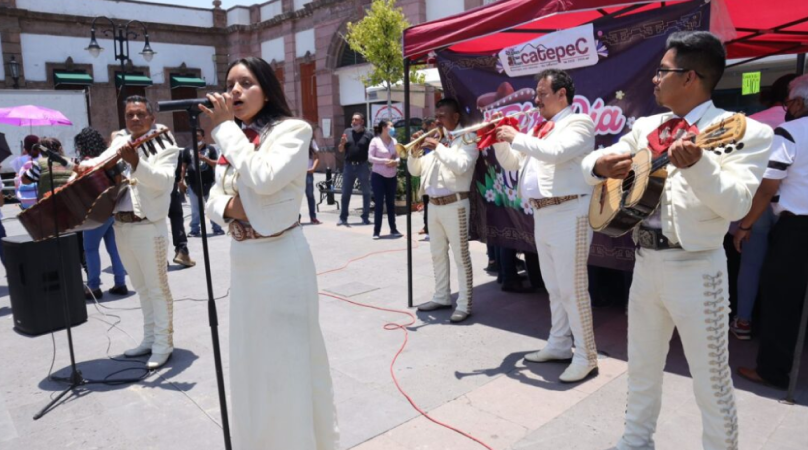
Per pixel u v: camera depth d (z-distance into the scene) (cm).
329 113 2167
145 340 420
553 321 378
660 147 215
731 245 428
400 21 1237
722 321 215
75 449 292
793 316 318
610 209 231
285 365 217
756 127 201
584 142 326
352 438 293
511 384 351
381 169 829
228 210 218
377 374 371
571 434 291
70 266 482
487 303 517
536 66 433
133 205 374
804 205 308
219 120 212
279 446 221
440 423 306
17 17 2130
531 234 472
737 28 517
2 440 302
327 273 648
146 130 380
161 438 302
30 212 364
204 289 593
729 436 220
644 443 253
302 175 218
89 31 2312
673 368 363
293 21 2294
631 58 374
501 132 346
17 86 2147
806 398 316
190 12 2564
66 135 1756
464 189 454
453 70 505
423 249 767
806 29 527
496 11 414
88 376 382
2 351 431
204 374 382
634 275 239
